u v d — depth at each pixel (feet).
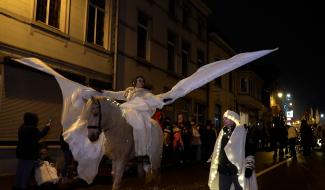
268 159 61.31
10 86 37.58
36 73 40.83
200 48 89.40
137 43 62.34
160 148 26.43
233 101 113.09
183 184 33.96
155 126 25.93
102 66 52.16
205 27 92.84
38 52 40.98
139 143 23.25
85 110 21.57
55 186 30.96
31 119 29.09
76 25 47.47
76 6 47.62
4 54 36.94
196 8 87.66
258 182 34.40
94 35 51.67
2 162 36.45
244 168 18.95
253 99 124.88
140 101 24.38
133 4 60.64
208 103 90.22
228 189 19.66
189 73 82.84
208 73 22.52
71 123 23.57
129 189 30.76
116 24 55.16
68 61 45.60
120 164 22.53
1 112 36.50
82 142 23.50
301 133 70.54
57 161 42.50
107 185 33.30
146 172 26.13
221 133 20.30
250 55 20.17
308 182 34.37
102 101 21.72
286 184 33.14
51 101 42.80
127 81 58.08
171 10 76.84
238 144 19.10
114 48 54.54
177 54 77.15
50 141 42.39
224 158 19.57
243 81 121.70
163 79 70.18
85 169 23.84
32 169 30.07
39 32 41.24
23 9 39.27
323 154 74.54
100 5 53.11
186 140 53.36
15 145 37.91
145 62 63.46
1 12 36.63
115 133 22.18
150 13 66.23
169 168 47.39
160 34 69.77
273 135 63.31
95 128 21.08
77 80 47.44
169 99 24.93
